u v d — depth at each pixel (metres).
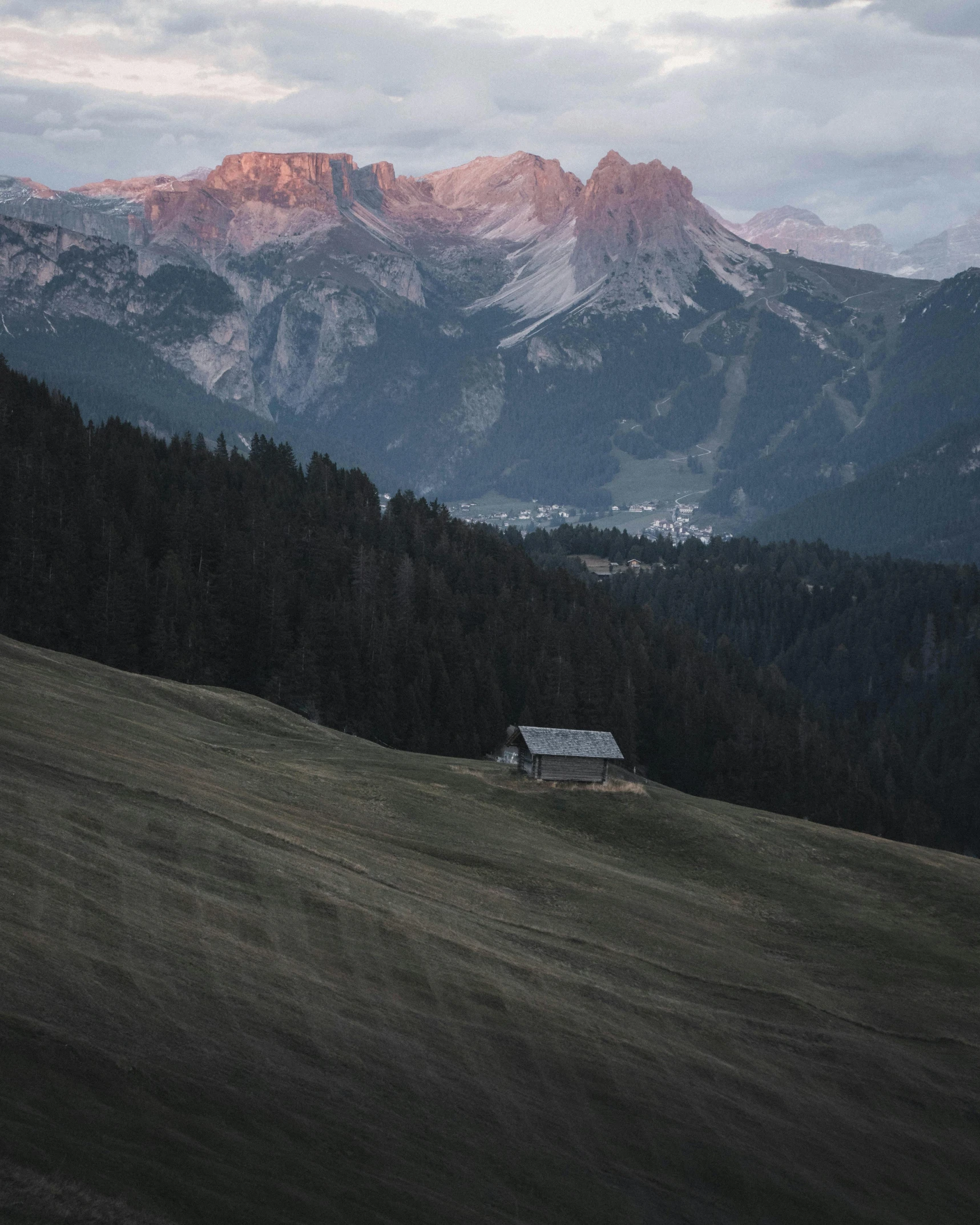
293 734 88.44
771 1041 41.56
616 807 74.56
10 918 30.78
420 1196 24.83
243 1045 28.50
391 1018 33.03
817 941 57.59
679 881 63.94
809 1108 36.28
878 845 77.12
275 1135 25.14
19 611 114.81
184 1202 21.69
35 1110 22.64
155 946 32.31
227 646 123.56
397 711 126.25
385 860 51.62
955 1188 33.75
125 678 86.94
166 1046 27.03
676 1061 36.53
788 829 77.44
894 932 60.38
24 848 36.38
